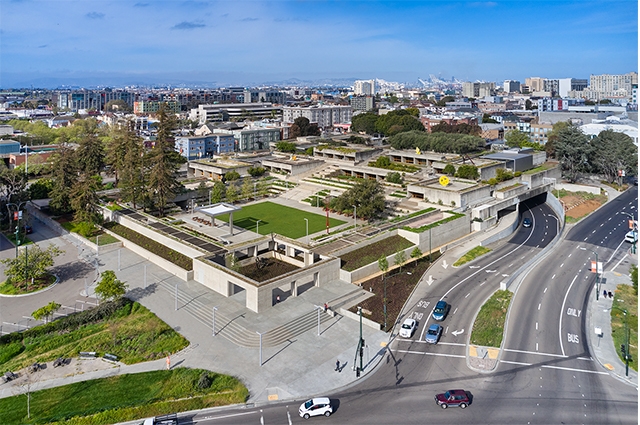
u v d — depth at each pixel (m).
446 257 103.75
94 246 109.38
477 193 129.00
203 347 70.38
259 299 78.69
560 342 70.44
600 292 85.88
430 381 61.78
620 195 153.88
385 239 104.75
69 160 131.62
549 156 190.62
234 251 97.25
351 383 61.81
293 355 68.25
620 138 170.25
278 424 54.31
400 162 185.88
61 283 92.06
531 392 59.16
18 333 72.81
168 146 128.88
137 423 54.84
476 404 57.00
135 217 121.19
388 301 83.75
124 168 133.38
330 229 120.50
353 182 160.50
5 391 61.09
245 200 151.00
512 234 119.62
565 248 108.94
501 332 72.94
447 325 75.62
